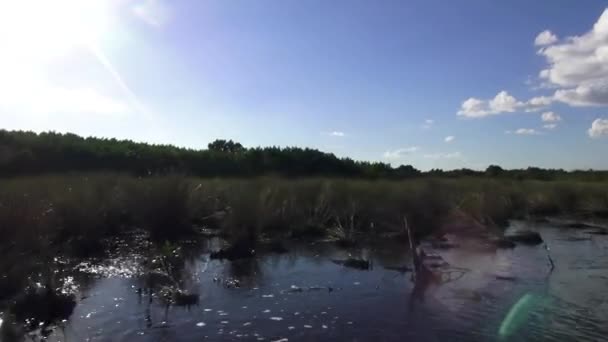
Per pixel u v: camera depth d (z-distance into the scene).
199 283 10.45
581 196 23.30
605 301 9.20
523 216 21.23
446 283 10.49
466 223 16.39
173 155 34.94
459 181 25.75
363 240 15.43
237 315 8.46
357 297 9.48
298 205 17.78
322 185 20.16
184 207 15.78
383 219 17.22
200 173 31.89
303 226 16.38
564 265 12.18
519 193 23.33
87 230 14.09
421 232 16.09
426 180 23.28
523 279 10.82
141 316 8.41
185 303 9.09
